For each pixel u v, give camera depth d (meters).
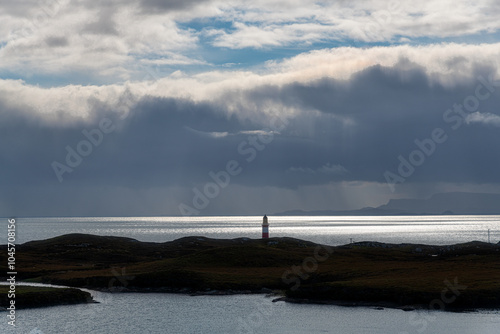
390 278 121.50
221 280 130.62
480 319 94.06
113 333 89.12
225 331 91.00
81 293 116.75
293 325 94.12
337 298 111.75
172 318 99.69
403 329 89.50
